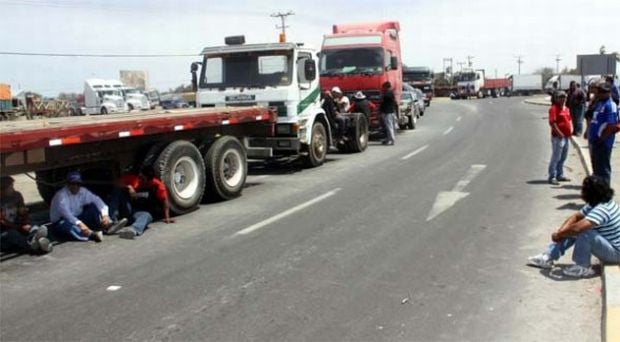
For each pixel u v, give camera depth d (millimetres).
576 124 20078
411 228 8227
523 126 26469
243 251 7301
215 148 10445
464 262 6676
